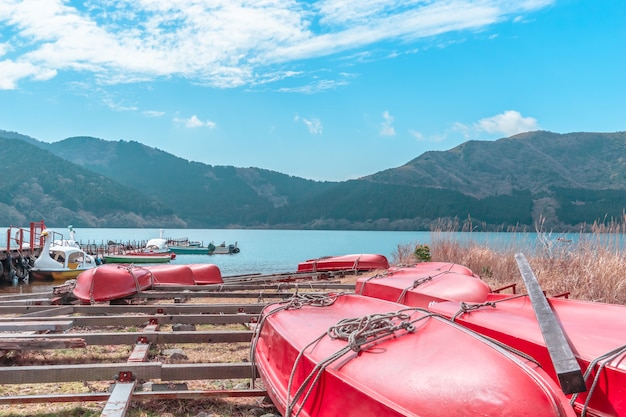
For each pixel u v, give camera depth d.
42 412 4.37
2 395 4.63
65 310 8.06
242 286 11.91
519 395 2.59
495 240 15.23
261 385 5.15
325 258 16.84
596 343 3.86
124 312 8.18
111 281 9.61
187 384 5.19
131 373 4.70
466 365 2.85
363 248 73.25
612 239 10.65
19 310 8.55
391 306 4.38
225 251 61.88
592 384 3.52
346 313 4.52
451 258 15.49
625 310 4.50
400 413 2.73
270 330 4.51
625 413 3.35
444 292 6.94
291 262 46.25
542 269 11.35
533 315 4.84
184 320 7.41
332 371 3.25
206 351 6.41
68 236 130.25
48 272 24.25
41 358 6.04
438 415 2.65
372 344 3.40
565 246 12.22
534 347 4.13
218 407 4.61
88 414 4.33
